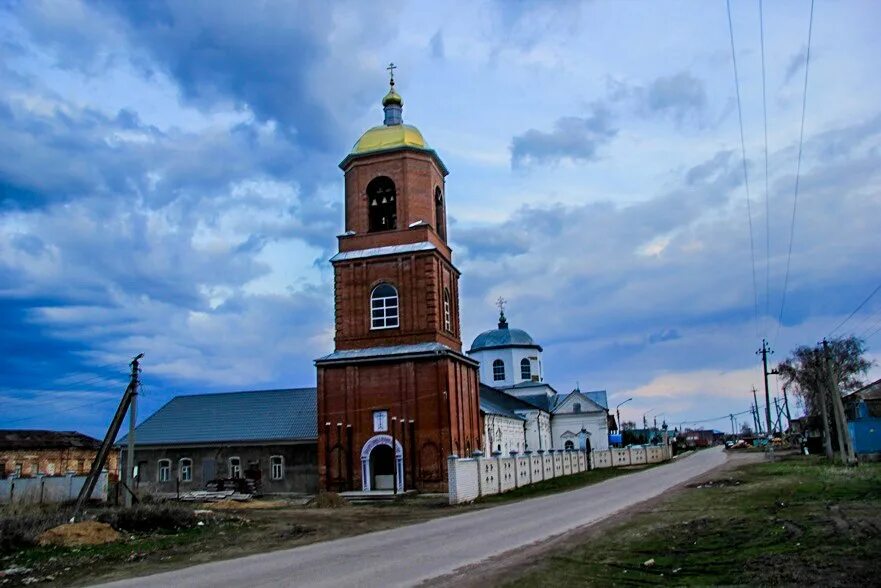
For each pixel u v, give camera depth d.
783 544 15.35
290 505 37.19
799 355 71.06
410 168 46.38
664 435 98.31
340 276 45.62
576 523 22.59
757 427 131.00
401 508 33.91
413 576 14.52
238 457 49.62
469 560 16.23
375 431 42.91
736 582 12.08
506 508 30.67
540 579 13.43
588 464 63.97
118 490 40.91
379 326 44.84
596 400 89.94
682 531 18.48
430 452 41.91
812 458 57.03
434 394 42.50
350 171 47.34
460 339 49.16
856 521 17.64
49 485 44.31
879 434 58.03
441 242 47.94
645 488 36.97
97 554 20.69
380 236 45.81
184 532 25.19
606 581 13.08
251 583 14.86
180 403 55.19
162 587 15.17
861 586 11.05
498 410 64.38
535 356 87.38
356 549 19.38
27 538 22.05
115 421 33.47
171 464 50.78
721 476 41.34
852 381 69.00
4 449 57.78
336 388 43.84
